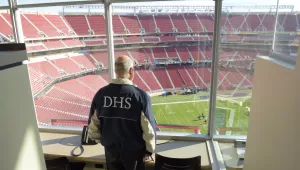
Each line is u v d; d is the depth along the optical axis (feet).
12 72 2.41
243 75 5.34
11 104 2.40
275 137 3.05
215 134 7.71
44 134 8.68
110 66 8.18
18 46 2.66
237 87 5.74
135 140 5.37
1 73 2.25
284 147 2.77
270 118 3.23
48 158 7.24
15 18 8.38
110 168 5.79
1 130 2.27
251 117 4.11
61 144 7.91
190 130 8.24
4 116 2.31
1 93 2.26
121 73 5.33
